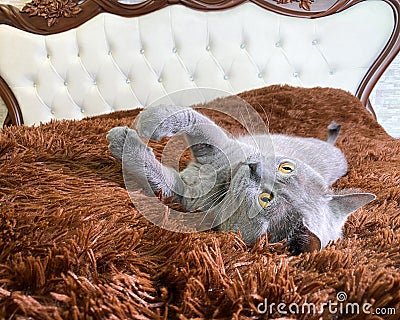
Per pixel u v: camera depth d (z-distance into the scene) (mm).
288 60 1721
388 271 524
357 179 955
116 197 698
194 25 1668
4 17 1613
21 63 1649
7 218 567
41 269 454
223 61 1705
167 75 1706
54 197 667
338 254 562
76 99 1719
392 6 1664
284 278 486
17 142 904
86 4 1634
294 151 927
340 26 1694
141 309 436
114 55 1683
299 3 1675
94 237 534
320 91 1535
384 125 1935
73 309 407
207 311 442
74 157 877
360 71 1748
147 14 1654
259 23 1684
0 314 400
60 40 1650
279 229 634
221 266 509
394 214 776
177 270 502
